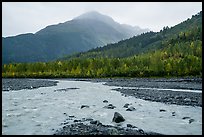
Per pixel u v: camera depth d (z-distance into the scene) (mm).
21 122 19016
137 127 17453
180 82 73375
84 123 18516
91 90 46562
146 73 108500
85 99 32188
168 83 69188
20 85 58625
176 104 27766
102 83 74312
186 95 36344
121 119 19266
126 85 62094
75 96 35688
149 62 132375
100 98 33281
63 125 18000
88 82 82750
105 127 17016
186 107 25781
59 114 22125
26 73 137625
